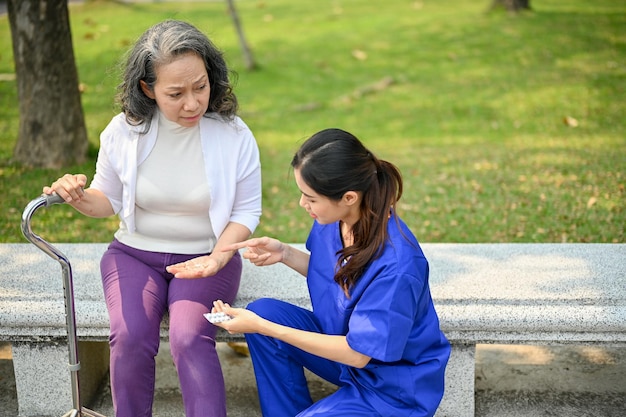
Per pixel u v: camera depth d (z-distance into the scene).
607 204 4.87
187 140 2.76
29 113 5.52
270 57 8.80
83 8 10.94
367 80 8.06
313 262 2.62
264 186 5.47
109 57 8.30
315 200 2.34
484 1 11.26
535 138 6.23
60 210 5.04
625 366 3.34
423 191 5.27
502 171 5.55
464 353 2.86
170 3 11.49
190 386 2.53
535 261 3.20
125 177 2.75
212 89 2.71
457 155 5.93
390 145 6.23
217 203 2.79
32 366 2.96
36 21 5.33
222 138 2.80
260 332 2.44
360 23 10.28
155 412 3.07
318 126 6.76
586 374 3.28
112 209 2.83
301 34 9.76
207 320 2.62
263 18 10.62
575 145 6.00
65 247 3.43
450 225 4.74
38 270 3.18
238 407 3.10
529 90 7.45
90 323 2.86
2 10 10.29
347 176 2.27
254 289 3.04
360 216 2.38
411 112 7.08
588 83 7.53
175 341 2.55
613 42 8.85
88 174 5.39
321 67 8.48
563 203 4.93
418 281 2.33
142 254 2.81
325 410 2.47
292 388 2.69
